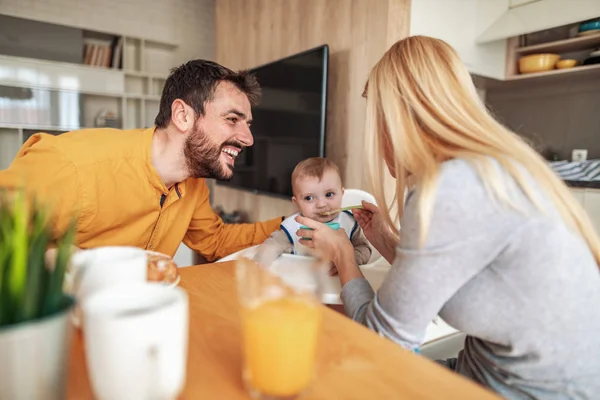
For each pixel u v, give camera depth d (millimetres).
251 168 3125
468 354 735
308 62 2393
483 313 598
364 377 418
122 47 4246
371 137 766
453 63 697
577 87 2678
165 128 1186
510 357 629
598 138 2600
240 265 471
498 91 3117
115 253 539
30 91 3730
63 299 337
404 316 601
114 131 1182
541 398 607
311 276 442
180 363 347
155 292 371
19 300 304
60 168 996
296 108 2529
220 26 3658
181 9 4746
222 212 3531
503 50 2590
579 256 584
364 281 769
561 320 574
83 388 385
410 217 602
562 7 2090
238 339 495
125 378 314
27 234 318
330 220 1449
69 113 3951
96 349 318
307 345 382
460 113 664
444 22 2197
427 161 612
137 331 307
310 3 2539
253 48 3180
